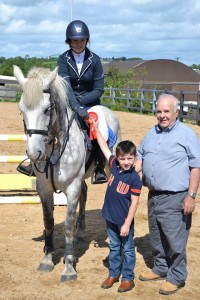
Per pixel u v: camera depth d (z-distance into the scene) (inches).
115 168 163.6
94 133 188.2
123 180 158.9
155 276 172.2
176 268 162.6
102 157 198.2
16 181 294.2
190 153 156.4
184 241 160.9
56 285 169.5
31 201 274.8
